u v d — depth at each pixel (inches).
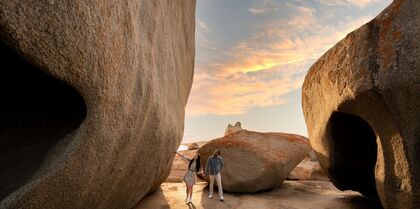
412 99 197.8
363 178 314.3
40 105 151.4
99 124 140.1
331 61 261.9
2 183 136.1
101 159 153.9
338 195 384.2
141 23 177.8
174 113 304.5
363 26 227.3
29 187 124.9
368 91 210.8
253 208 337.4
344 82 233.5
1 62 136.2
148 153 230.7
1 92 146.5
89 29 119.8
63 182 136.9
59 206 145.0
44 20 105.2
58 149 137.9
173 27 295.6
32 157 142.3
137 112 177.8
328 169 320.2
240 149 415.8
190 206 344.5
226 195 391.5
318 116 304.7
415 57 194.9
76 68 120.3
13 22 97.7
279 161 411.2
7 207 121.3
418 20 198.5
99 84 131.9
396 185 215.0
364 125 280.4
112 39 135.7
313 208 329.1
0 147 145.8
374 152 297.1
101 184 168.7
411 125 201.5
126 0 148.3
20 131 148.9
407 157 204.1
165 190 429.1
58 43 111.3
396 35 204.5
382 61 206.5
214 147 430.3
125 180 204.7
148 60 191.0
